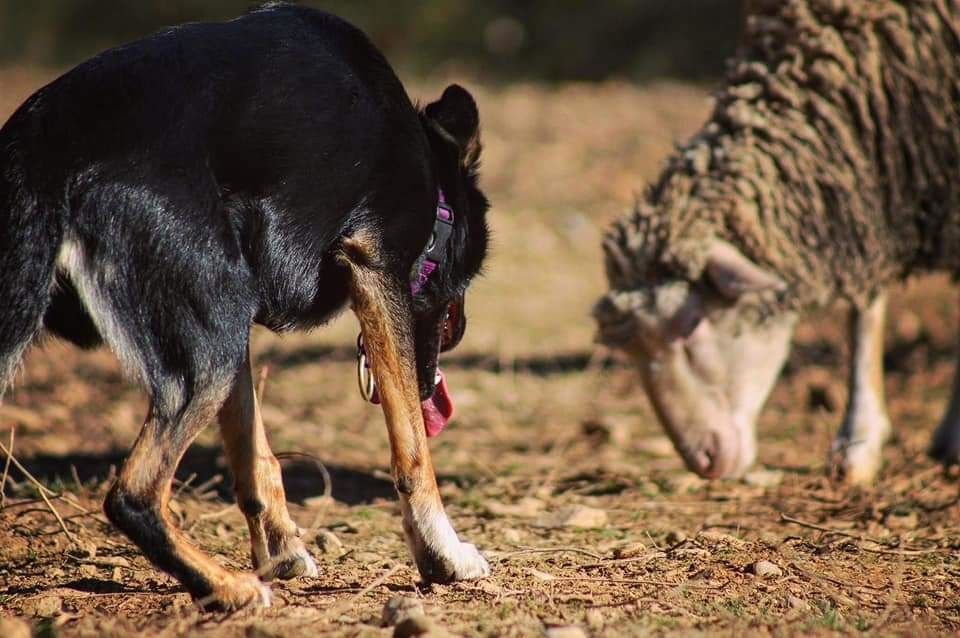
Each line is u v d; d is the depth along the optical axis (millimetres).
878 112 19953
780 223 20078
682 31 75750
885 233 20359
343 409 26547
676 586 14211
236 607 12781
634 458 23375
